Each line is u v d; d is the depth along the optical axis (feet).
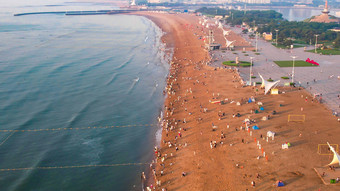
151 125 335.26
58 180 240.94
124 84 478.59
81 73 537.65
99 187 233.55
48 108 379.96
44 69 561.84
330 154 247.70
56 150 284.20
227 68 520.42
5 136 309.22
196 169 240.32
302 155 247.29
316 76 467.52
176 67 558.56
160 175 240.73
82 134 315.17
